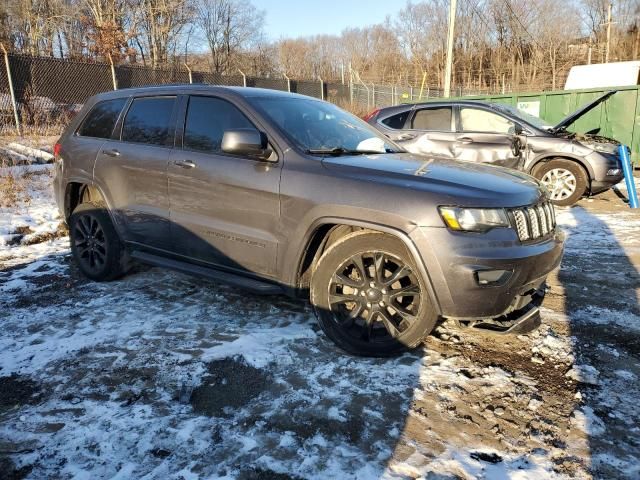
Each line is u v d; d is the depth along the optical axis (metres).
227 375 3.02
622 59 47.69
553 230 3.32
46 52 27.83
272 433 2.49
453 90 31.92
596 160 7.93
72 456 2.33
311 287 3.29
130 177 4.19
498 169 3.64
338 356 3.23
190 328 3.64
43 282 4.65
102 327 3.67
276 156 3.44
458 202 2.85
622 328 3.66
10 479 2.18
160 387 2.89
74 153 4.71
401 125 8.70
